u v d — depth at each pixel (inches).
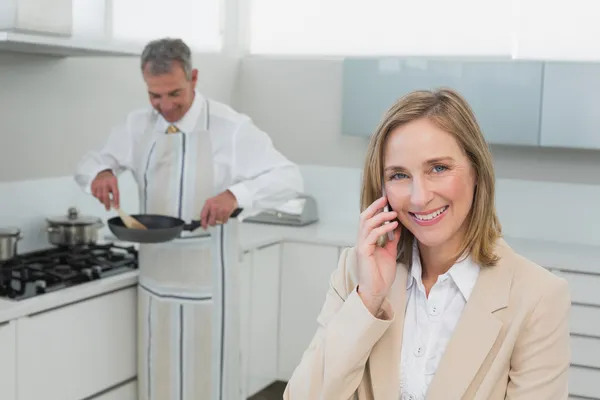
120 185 146.3
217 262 114.0
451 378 47.8
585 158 153.1
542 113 142.4
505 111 145.1
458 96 48.3
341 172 175.3
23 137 124.6
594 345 132.6
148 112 117.0
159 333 114.8
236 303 116.6
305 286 154.9
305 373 50.9
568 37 151.3
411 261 53.1
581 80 138.6
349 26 172.6
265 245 150.7
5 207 122.2
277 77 180.5
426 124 46.9
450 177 47.0
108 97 142.1
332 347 49.2
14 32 103.3
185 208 113.6
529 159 157.8
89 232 124.4
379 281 49.4
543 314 47.2
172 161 113.7
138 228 106.6
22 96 123.6
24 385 100.2
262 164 115.5
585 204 154.0
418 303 51.9
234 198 110.1
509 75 143.9
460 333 48.4
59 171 132.3
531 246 149.8
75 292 106.4
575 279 133.3
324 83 175.3
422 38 165.0
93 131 139.0
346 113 160.9
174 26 161.2
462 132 46.9
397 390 49.7
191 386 115.5
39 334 101.9
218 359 115.4
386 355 50.4
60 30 110.7
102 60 139.7
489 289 48.9
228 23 179.6
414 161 46.9
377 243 51.9
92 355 111.6
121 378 117.8
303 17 177.5
